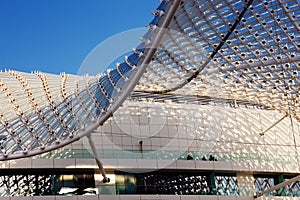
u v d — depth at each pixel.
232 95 45.75
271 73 39.97
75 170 43.66
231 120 50.00
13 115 40.97
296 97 43.38
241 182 48.00
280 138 50.72
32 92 43.56
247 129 50.12
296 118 48.41
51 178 43.03
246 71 39.72
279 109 46.88
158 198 44.59
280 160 49.66
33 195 42.06
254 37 34.72
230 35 34.41
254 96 45.12
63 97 43.56
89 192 43.38
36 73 48.31
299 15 32.38
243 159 48.62
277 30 34.06
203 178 47.34
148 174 45.72
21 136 39.75
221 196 46.44
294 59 36.19
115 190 44.06
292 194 49.09
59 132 40.94
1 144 38.78
